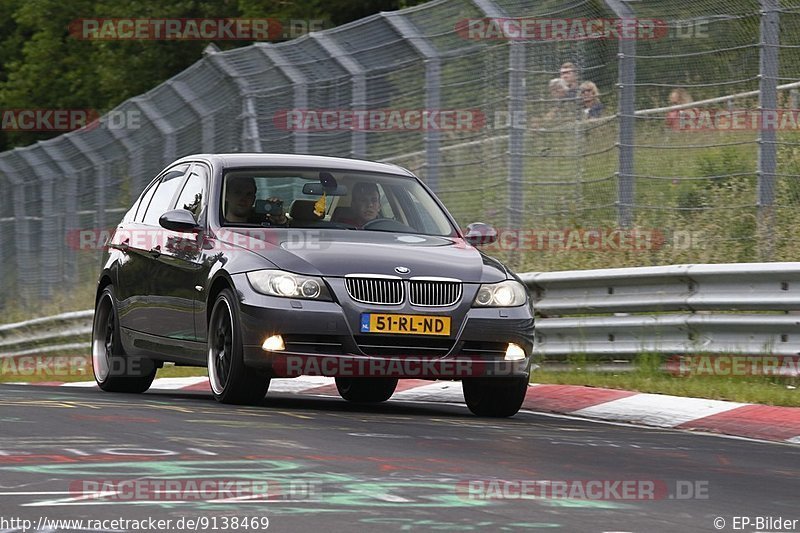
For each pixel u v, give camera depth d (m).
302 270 28.86
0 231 78.38
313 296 28.56
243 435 22.78
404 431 24.81
